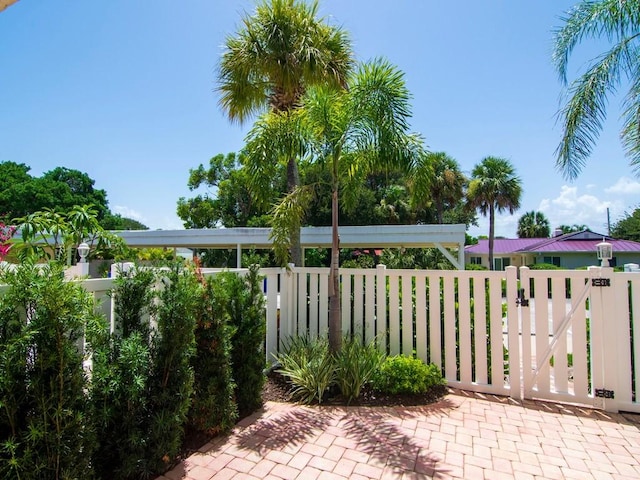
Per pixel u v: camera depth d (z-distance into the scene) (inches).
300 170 256.8
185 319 99.9
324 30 243.3
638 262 837.8
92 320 77.7
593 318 143.4
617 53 200.1
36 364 67.9
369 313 178.9
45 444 68.1
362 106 167.0
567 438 117.6
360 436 117.7
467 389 160.2
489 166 829.8
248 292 141.4
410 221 908.6
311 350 171.2
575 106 209.6
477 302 160.6
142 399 89.9
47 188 991.0
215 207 991.6
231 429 121.9
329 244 454.6
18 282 68.6
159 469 94.0
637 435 120.0
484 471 98.3
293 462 101.8
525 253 970.7
